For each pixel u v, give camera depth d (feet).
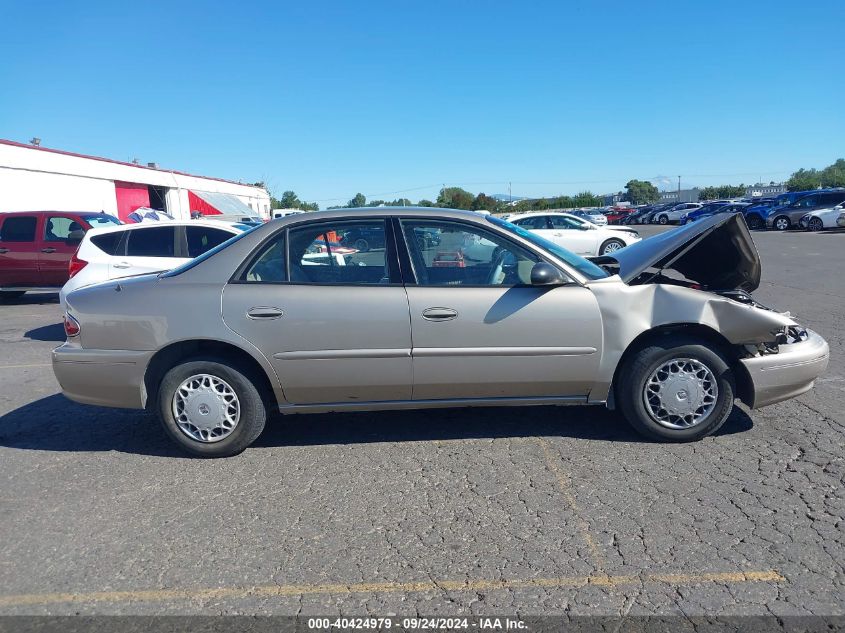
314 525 11.85
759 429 15.76
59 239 39.17
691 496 12.50
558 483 13.21
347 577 10.24
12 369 24.31
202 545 11.28
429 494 12.92
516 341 14.38
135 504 12.87
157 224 29.99
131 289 14.82
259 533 11.63
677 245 15.29
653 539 11.03
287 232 14.79
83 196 78.33
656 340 14.66
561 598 9.57
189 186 108.68
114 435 16.80
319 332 14.26
